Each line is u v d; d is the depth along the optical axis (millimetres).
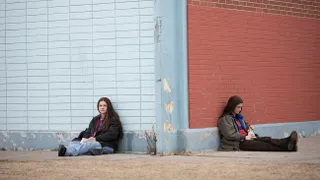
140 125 14469
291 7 17000
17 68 15586
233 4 15359
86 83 14938
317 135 17672
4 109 15703
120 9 14633
